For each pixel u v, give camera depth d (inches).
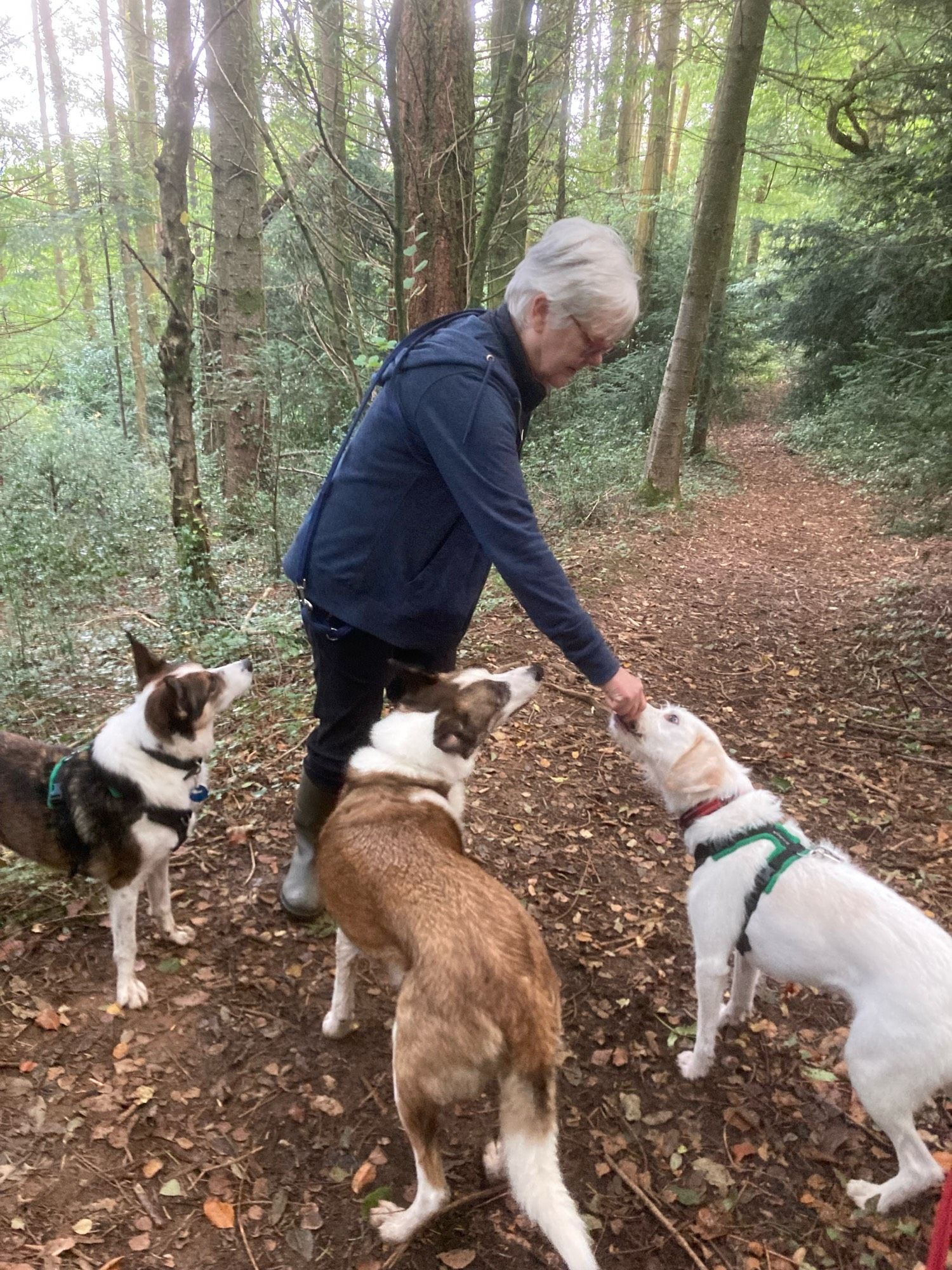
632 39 443.8
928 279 457.7
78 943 131.3
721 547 422.9
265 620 243.6
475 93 294.2
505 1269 89.4
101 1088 106.2
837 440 647.8
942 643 267.0
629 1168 101.6
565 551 380.8
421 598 109.0
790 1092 113.2
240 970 128.3
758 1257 91.8
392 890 92.5
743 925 106.6
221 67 221.0
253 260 383.6
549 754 201.2
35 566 272.5
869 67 490.3
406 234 239.8
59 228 408.8
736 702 237.8
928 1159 91.8
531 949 87.2
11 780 120.1
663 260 732.7
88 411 640.4
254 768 177.2
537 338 95.6
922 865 160.9
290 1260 89.0
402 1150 102.2
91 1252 87.2
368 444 104.5
